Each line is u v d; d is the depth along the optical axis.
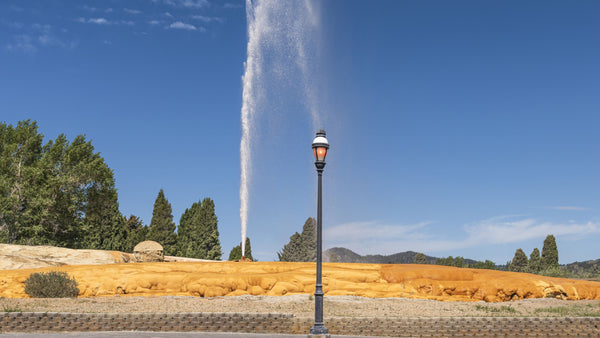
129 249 59.22
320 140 12.98
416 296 23.06
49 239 47.34
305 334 15.34
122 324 15.39
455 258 81.56
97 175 48.75
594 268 60.16
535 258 64.88
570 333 15.32
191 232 62.91
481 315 18.12
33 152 48.19
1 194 44.44
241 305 19.31
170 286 22.62
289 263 25.70
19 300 19.41
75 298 20.70
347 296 22.47
